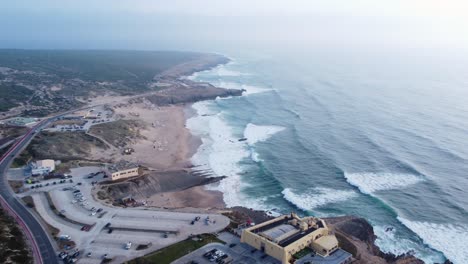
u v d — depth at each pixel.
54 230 92.06
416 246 102.12
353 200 125.69
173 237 89.44
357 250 89.38
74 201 107.81
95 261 80.19
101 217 99.19
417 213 117.94
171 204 121.00
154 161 156.38
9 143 152.75
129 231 92.31
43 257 81.38
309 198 127.25
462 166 149.25
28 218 97.38
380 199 124.75
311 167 152.62
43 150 144.50
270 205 123.38
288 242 81.44
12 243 82.81
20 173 126.44
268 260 79.06
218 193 131.88
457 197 126.81
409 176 142.00
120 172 127.00
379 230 109.31
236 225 96.25
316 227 88.25
